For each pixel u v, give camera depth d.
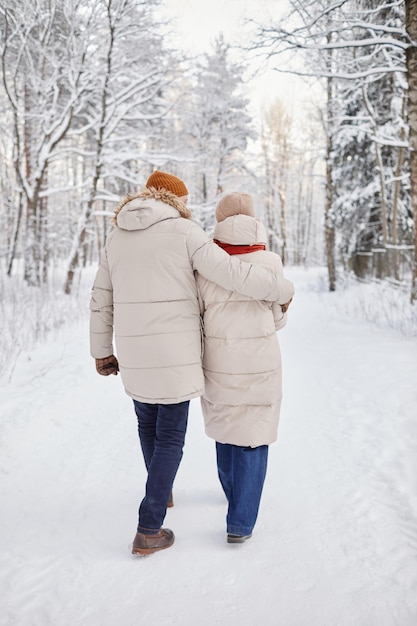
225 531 2.45
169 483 2.28
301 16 8.38
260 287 2.26
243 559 2.19
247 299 2.38
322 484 2.95
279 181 39.62
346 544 2.29
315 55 10.08
